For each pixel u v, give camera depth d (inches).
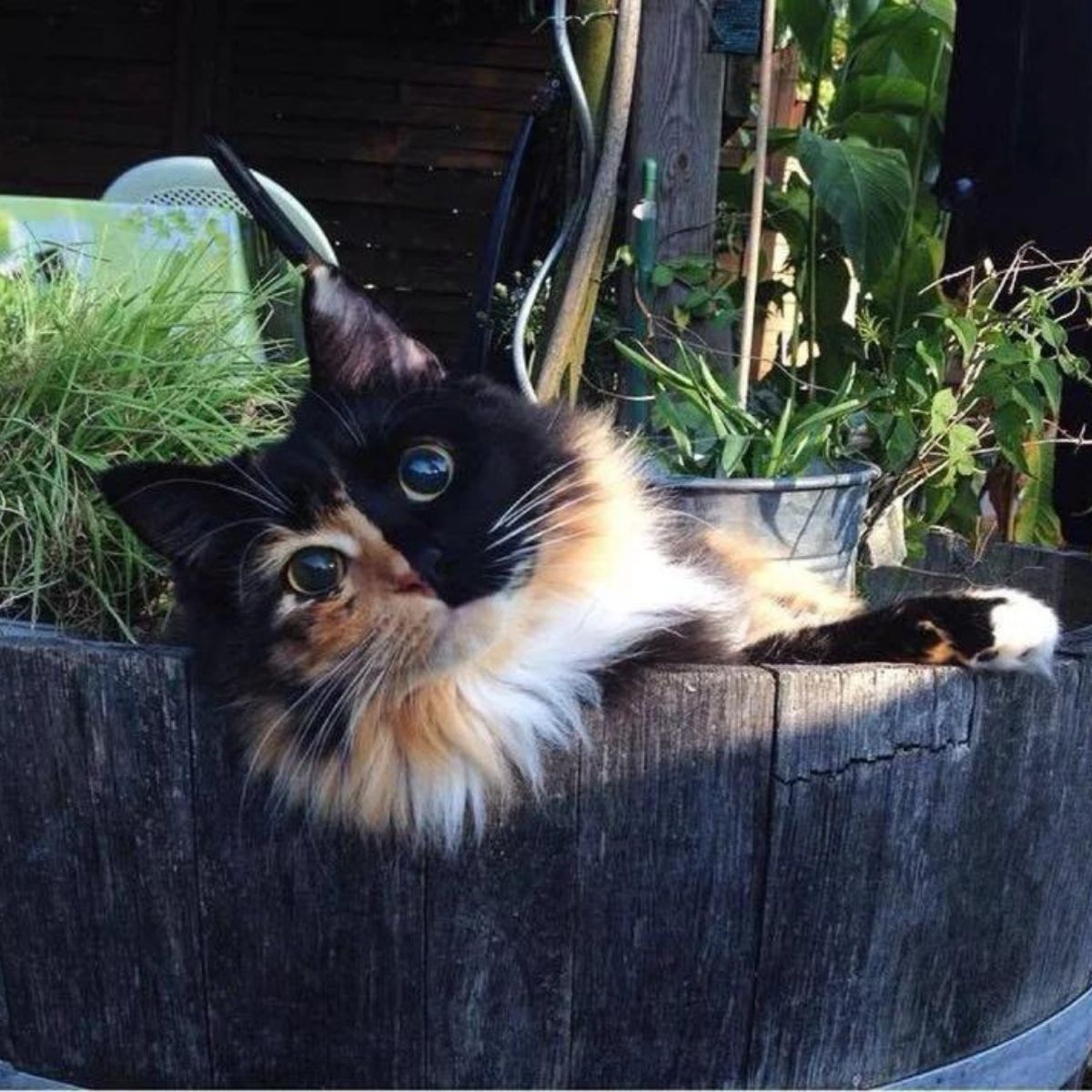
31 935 22.7
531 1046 22.0
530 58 79.6
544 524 22.3
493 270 36.9
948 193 44.0
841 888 22.0
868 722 21.6
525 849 21.3
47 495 27.1
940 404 39.1
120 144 81.0
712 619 23.7
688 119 39.2
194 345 30.4
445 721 21.0
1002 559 36.8
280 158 80.4
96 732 21.5
